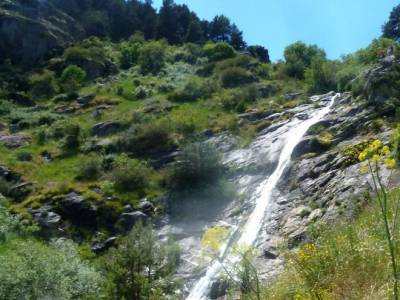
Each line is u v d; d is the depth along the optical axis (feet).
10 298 47.01
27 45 185.98
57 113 144.05
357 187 63.52
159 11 272.51
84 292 53.52
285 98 129.59
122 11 257.34
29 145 122.93
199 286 63.57
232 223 79.51
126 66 193.36
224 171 96.07
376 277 16.29
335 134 86.48
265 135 105.70
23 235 81.76
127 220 87.71
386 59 93.97
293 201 74.28
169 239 75.00
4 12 188.96
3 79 165.89
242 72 156.25
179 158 96.63
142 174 98.73
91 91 158.51
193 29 263.29
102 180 101.76
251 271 17.12
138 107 140.77
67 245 67.87
